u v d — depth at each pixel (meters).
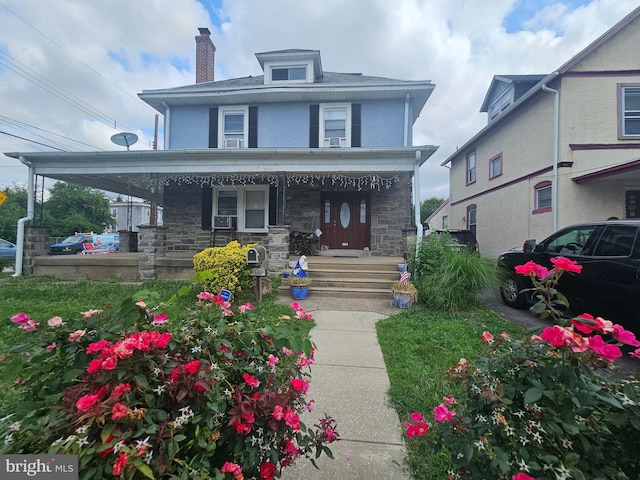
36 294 6.12
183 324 1.65
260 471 1.27
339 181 9.58
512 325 4.53
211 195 9.82
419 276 6.32
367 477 1.78
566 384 1.11
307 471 1.82
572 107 7.95
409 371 3.05
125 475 0.95
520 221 9.85
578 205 7.90
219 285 5.55
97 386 1.15
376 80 10.45
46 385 1.27
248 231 9.77
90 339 1.34
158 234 7.72
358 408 2.49
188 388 1.17
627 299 3.60
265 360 1.64
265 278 6.24
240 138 10.22
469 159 14.23
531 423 1.13
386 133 9.68
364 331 4.32
